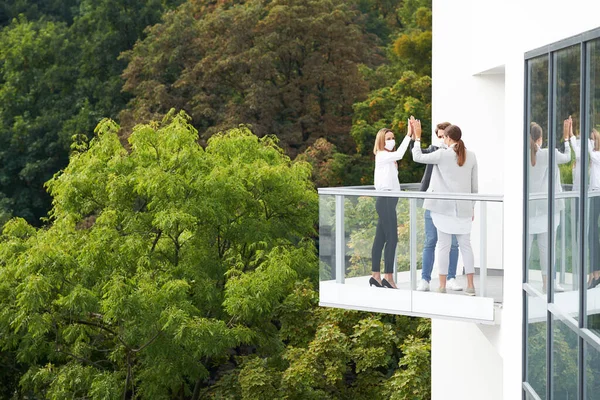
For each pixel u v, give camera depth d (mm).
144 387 21922
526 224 9930
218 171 21953
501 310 11086
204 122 37500
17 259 21609
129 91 40250
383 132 12578
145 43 40594
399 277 11867
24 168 42312
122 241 21438
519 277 10203
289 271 20781
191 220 20766
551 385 9062
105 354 23781
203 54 38844
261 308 20328
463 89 13789
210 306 22016
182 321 19609
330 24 37938
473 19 13352
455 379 13812
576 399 8133
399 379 18719
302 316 22406
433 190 11844
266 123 36875
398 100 37969
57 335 22188
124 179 21828
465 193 11328
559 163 8531
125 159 22453
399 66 41906
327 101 38656
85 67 45031
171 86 38156
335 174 34969
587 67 7594
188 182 21812
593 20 7328
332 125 38000
